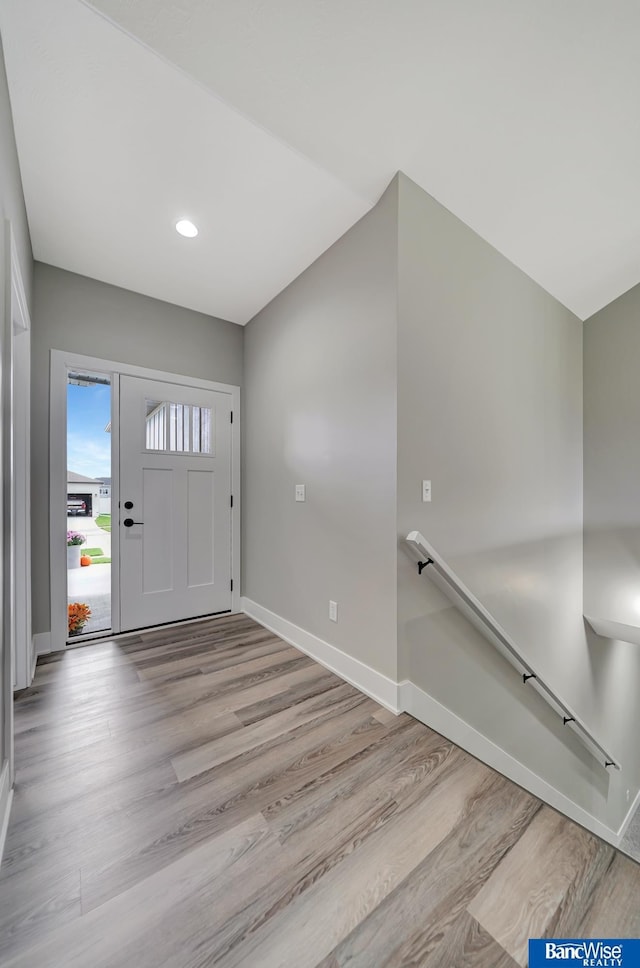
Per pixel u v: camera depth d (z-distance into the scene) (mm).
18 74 1311
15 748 1493
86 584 3727
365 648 1935
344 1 1214
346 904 941
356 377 2018
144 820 1173
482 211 2078
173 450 2889
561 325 3051
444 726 1954
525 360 2631
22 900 933
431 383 1931
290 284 2617
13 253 1391
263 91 1418
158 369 2812
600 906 943
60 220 2021
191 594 2977
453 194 1947
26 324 1945
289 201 1910
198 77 1353
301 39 1293
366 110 1528
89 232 2117
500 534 2402
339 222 2053
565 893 974
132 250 2275
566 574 3102
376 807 1236
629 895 971
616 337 3180
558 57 1436
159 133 1552
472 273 2184
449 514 2035
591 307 3203
